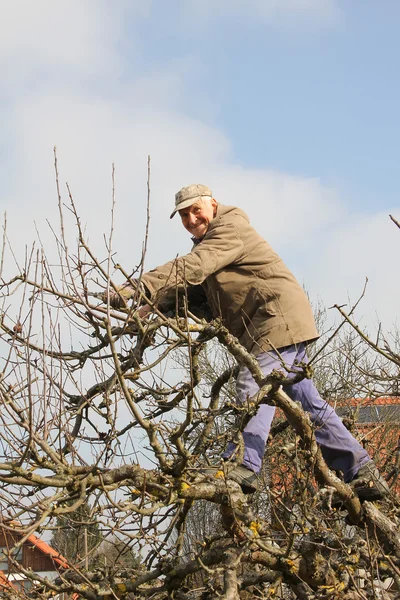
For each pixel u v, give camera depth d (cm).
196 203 543
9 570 489
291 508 521
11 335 474
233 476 475
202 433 547
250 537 458
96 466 418
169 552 536
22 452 441
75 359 528
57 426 457
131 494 477
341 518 577
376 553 504
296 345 527
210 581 497
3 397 408
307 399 541
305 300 534
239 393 506
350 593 490
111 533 490
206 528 927
